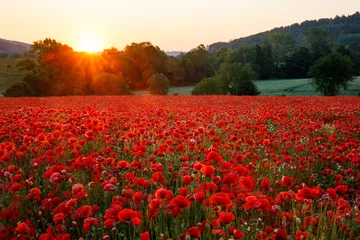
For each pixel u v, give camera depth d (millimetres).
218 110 15070
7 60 112812
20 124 8195
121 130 8750
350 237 3314
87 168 4758
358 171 5516
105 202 4133
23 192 4320
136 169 4840
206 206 3709
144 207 3814
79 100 27156
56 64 69938
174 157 6012
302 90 69500
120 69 97875
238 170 4121
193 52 120000
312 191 3352
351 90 64875
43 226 3734
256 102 23672
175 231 3373
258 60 120375
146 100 26859
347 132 9312
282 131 9188
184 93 79438
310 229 3211
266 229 3338
